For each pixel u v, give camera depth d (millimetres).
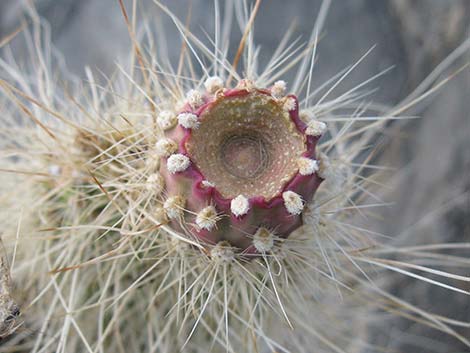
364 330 221
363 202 214
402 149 241
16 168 173
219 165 129
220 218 125
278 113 129
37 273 164
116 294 156
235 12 246
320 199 154
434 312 219
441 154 236
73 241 159
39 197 166
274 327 174
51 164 166
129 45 242
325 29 250
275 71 236
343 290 195
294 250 144
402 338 219
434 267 224
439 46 247
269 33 245
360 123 234
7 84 156
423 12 253
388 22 256
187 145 126
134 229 140
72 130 164
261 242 126
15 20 255
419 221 230
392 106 242
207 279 138
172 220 133
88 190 159
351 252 159
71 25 253
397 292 222
